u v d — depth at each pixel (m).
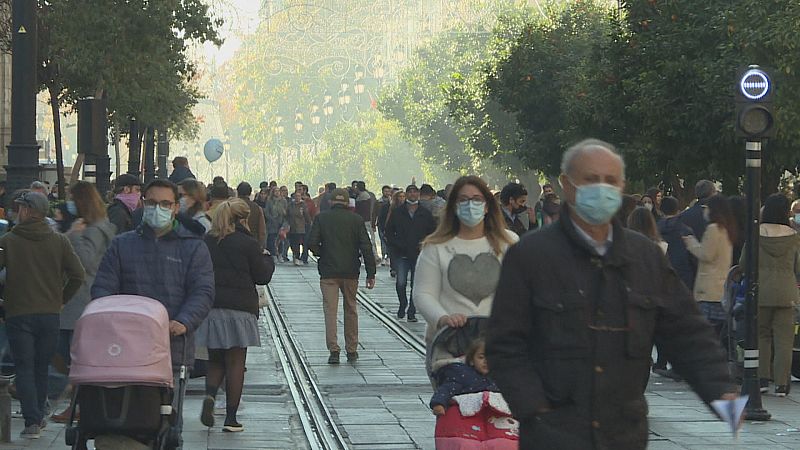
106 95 88.12
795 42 66.19
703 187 42.47
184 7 85.44
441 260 21.61
